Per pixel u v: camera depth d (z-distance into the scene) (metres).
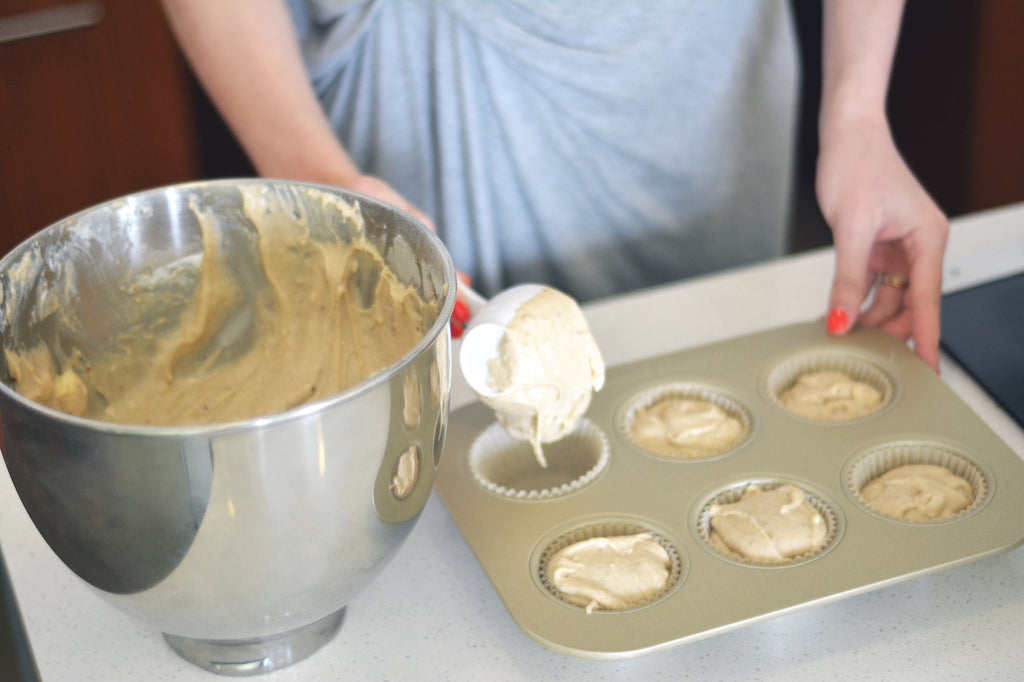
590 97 1.23
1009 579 0.68
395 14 1.17
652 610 0.63
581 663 0.64
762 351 0.89
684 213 1.36
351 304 0.75
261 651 0.63
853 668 0.62
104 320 0.72
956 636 0.64
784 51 1.29
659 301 1.01
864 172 0.98
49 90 1.86
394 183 1.29
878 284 1.00
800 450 0.78
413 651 0.65
